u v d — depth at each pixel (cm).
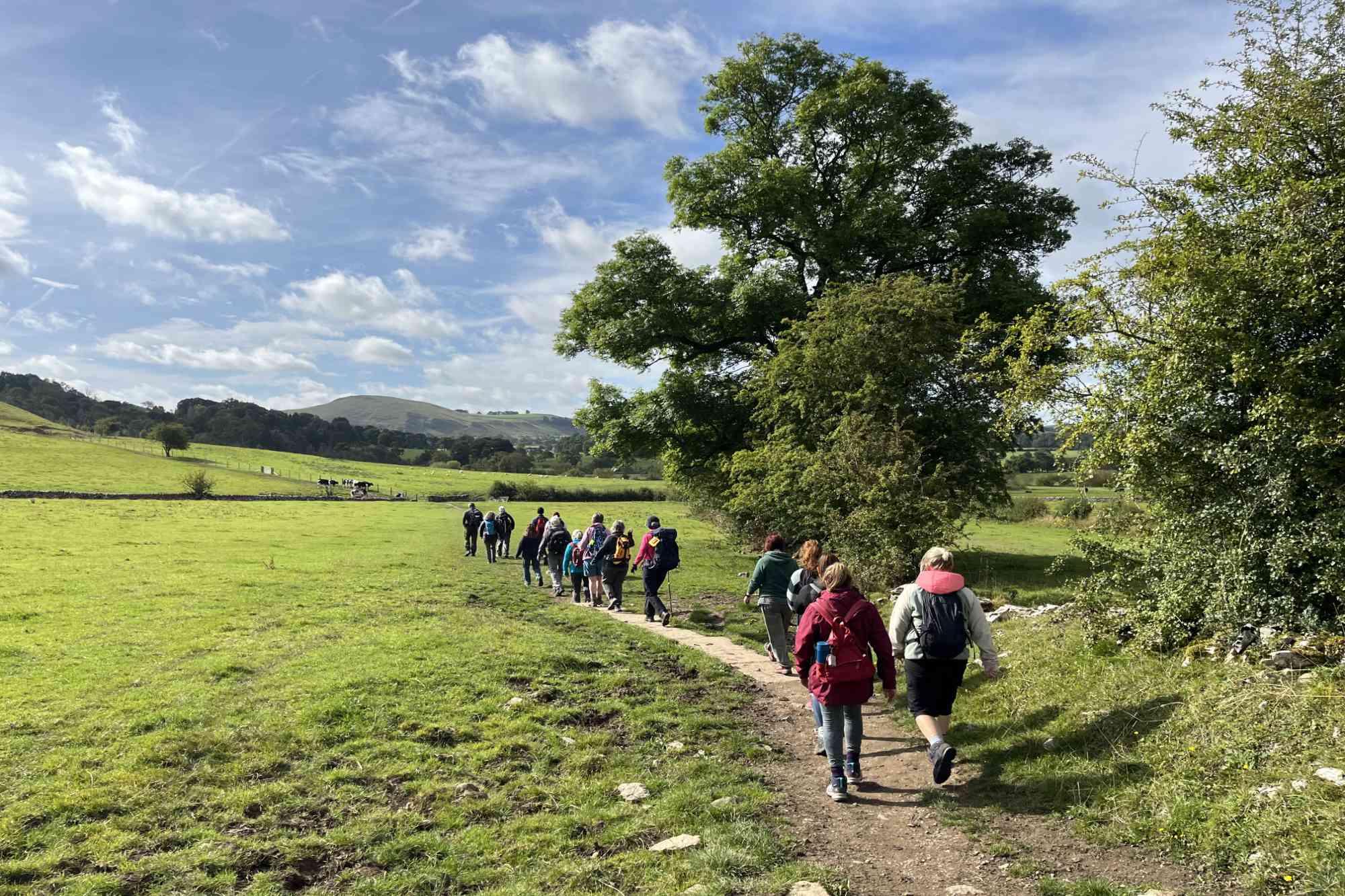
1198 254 689
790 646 1032
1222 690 601
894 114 2461
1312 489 655
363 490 7525
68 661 992
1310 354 632
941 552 630
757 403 2448
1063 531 3894
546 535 1902
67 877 461
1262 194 742
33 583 1712
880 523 1577
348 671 928
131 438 12575
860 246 2456
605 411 2902
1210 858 430
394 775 634
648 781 630
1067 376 873
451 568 2344
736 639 1260
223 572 2020
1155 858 447
